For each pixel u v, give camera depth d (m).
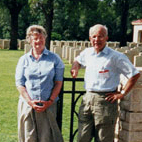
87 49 4.18
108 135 4.02
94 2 31.25
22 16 56.50
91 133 4.17
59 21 58.75
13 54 26.66
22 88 4.05
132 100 4.25
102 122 3.96
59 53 21.78
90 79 4.00
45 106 3.98
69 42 33.31
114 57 3.92
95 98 3.96
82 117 4.11
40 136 4.12
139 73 3.96
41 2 27.69
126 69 3.92
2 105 8.04
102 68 3.92
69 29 58.03
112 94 3.92
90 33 3.95
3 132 5.93
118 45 38.00
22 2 35.03
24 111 4.06
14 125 6.39
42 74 3.98
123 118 4.41
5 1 35.47
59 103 4.52
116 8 40.81
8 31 60.34
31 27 4.02
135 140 4.34
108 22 55.69
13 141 5.46
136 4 42.94
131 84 3.93
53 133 4.13
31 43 4.04
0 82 11.61
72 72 4.13
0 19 57.81
